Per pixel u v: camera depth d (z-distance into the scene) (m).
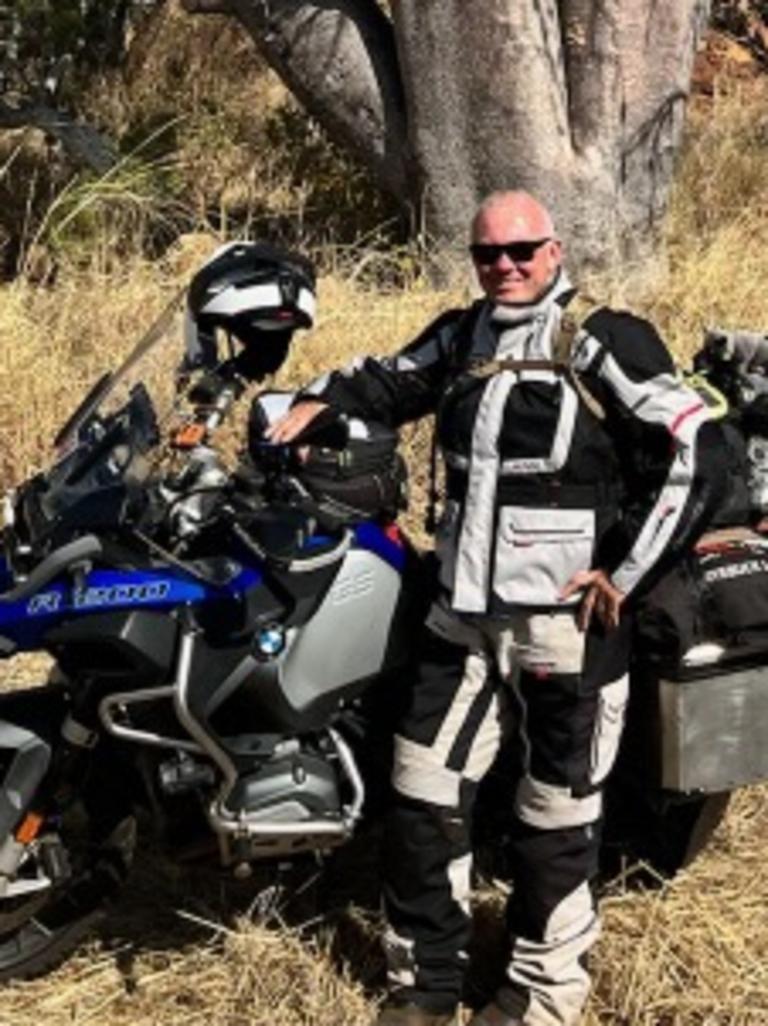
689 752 3.93
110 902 4.23
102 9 10.06
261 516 3.77
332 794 3.89
